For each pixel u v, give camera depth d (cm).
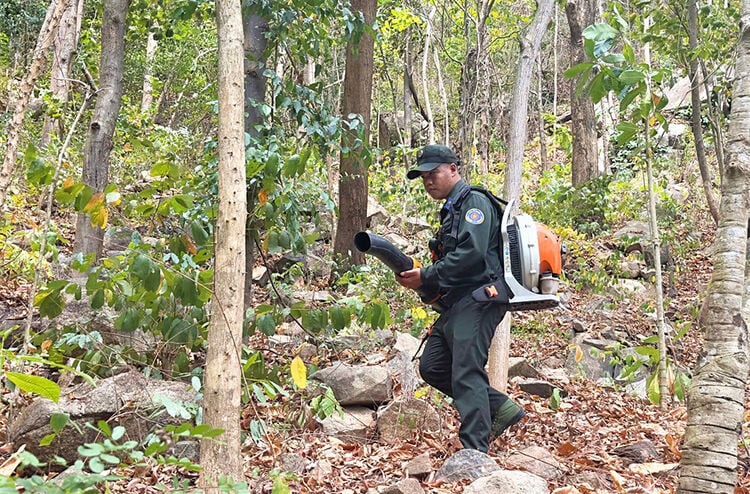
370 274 801
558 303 432
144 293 448
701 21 883
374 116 2209
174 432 247
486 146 1570
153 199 489
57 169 421
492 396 451
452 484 385
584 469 423
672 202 1324
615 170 1628
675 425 522
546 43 2622
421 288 439
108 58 740
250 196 516
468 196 437
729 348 312
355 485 396
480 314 429
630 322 898
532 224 433
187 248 454
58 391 263
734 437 306
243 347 467
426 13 1742
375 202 1230
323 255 980
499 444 473
